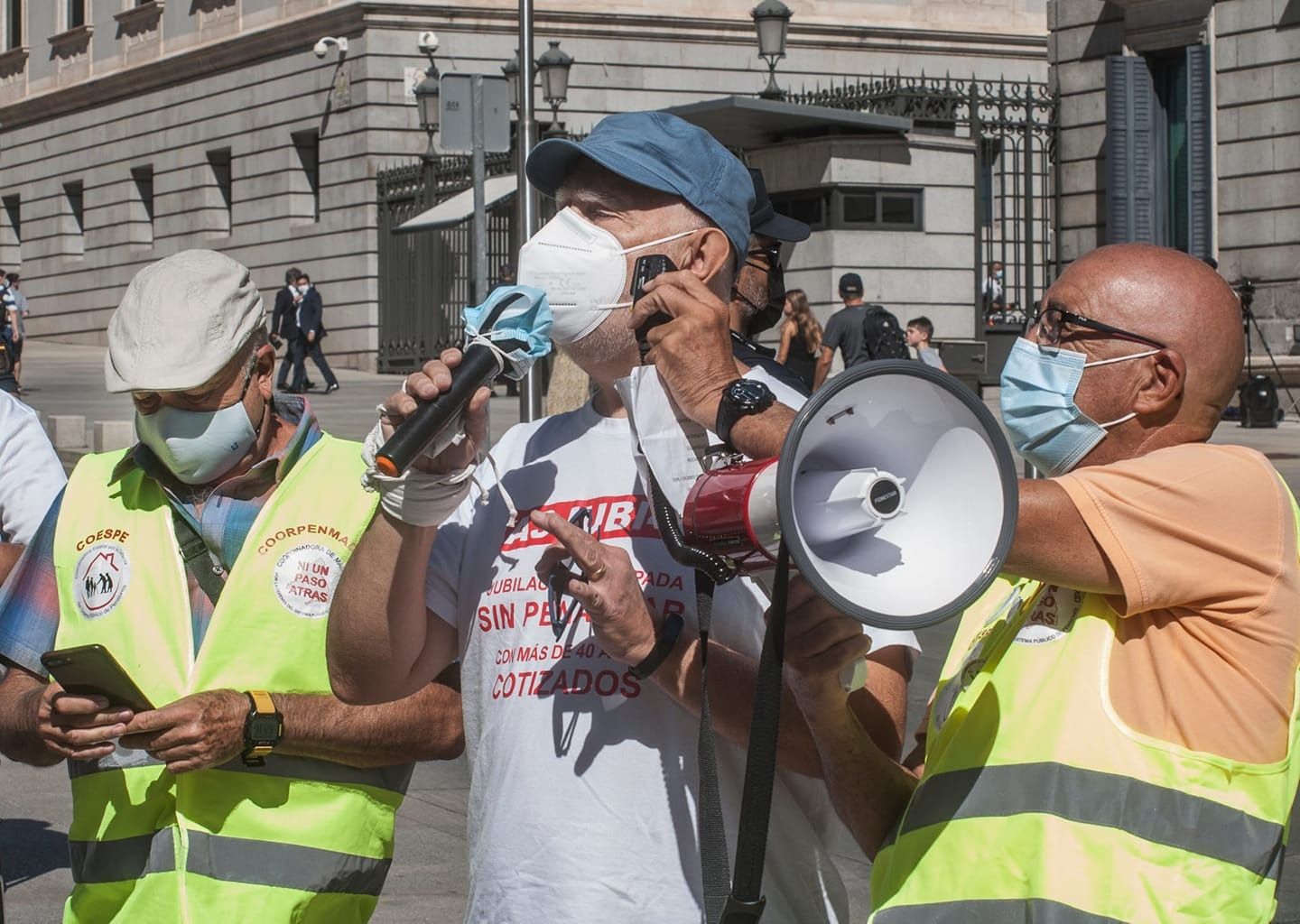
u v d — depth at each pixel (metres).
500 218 25.95
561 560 2.32
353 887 2.91
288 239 32.91
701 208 2.39
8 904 5.04
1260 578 2.20
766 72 32.50
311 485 2.95
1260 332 20.92
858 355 15.45
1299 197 22.52
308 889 2.82
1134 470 2.20
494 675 2.48
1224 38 23.23
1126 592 2.16
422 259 28.84
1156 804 2.16
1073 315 2.36
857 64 33.06
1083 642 2.24
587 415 2.55
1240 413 19.73
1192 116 23.61
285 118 32.88
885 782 2.38
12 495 3.51
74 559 2.96
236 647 2.85
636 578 2.29
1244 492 2.21
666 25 31.75
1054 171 25.75
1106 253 2.40
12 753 2.93
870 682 2.42
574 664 2.41
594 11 31.36
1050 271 25.97
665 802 2.36
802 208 20.39
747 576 2.27
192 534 2.94
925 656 8.23
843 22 32.75
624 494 2.46
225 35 34.25
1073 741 2.20
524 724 2.42
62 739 2.69
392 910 5.02
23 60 41.34
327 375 26.14
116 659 2.83
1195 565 2.17
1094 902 2.14
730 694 2.31
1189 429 2.34
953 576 2.04
